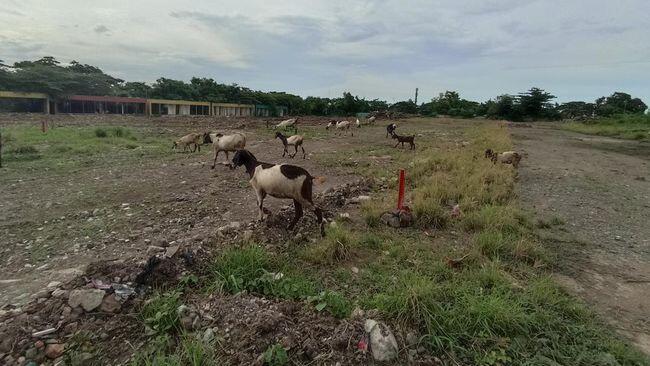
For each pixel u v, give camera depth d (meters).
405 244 5.97
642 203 9.76
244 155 6.70
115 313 3.68
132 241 6.00
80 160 14.05
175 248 4.71
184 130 29.30
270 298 4.17
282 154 16.39
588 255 6.13
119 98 57.72
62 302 3.65
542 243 6.57
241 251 4.86
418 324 3.72
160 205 8.14
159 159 14.66
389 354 3.31
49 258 5.39
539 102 67.06
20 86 52.00
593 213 8.66
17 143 17.56
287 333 3.49
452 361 3.38
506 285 4.61
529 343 3.63
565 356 3.48
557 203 9.45
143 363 3.17
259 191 6.52
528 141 26.97
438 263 5.21
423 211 7.09
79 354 3.18
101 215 7.42
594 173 14.09
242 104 74.56
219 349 3.31
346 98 80.38
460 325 3.70
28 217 7.29
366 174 11.99
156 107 60.38
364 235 6.27
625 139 30.62
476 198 8.67
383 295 4.14
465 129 34.97
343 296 4.29
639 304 4.63
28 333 3.29
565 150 21.67
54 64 70.31
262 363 3.16
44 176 11.11
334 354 3.30
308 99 87.88
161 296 4.04
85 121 37.94
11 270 4.99
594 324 4.07
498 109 68.25
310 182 6.14
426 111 82.25
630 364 3.46
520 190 10.72
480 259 5.44
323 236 6.18
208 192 9.25
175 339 3.49
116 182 10.39
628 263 5.87
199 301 4.03
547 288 4.57
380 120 52.94
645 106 74.06
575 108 80.75
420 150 18.16
